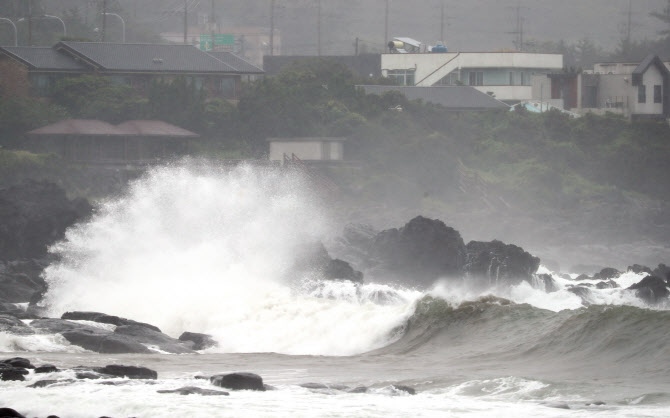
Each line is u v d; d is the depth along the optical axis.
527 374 77.19
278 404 65.12
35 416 63.22
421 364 86.19
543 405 64.31
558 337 87.88
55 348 96.50
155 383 73.06
